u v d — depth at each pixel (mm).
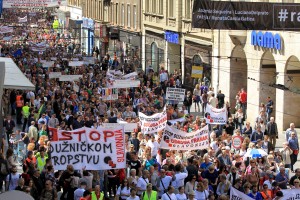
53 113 43000
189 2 69375
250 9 36219
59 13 134500
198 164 29984
